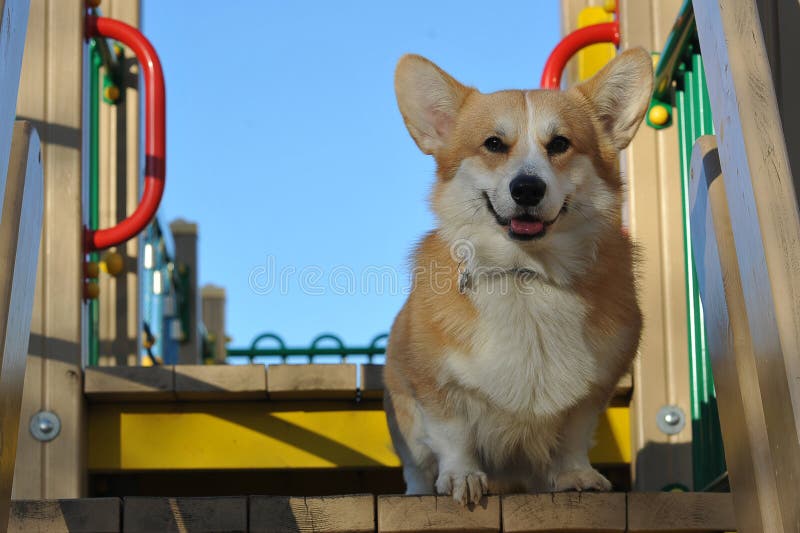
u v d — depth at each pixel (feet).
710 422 10.34
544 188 8.96
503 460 9.44
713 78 7.14
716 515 7.34
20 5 6.70
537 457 9.24
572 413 8.99
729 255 7.41
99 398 11.18
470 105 10.14
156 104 12.60
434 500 7.39
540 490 9.79
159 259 20.97
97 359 14.29
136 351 15.61
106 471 11.28
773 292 6.24
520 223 8.93
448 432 8.99
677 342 11.46
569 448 9.14
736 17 6.86
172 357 24.12
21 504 7.14
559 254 8.93
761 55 6.73
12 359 6.54
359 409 11.37
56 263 11.48
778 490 6.34
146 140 12.50
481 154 9.64
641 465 11.20
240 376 10.91
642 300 11.62
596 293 8.99
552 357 8.75
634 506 7.35
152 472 11.96
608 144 10.05
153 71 12.66
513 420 8.96
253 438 11.31
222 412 11.34
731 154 6.87
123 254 15.78
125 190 15.70
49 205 11.66
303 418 11.34
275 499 7.33
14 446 6.59
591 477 8.85
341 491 12.50
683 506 7.36
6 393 6.38
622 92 10.03
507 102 9.85
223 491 12.51
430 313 9.04
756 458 6.89
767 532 6.70
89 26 12.64
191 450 11.26
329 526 7.33
